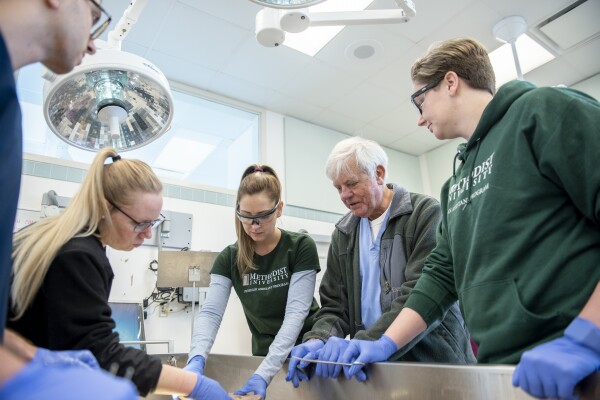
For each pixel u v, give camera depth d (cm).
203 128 371
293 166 385
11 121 47
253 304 149
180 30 285
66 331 78
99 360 79
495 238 83
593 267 71
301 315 135
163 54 308
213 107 365
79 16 63
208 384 93
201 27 283
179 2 261
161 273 249
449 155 461
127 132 158
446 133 105
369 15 144
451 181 111
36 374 24
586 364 56
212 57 313
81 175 277
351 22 145
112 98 141
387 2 272
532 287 75
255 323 152
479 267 86
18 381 24
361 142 148
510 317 77
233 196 341
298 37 296
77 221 88
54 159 271
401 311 110
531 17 290
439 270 111
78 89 136
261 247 150
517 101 86
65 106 140
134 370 81
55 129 145
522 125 81
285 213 367
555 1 277
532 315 73
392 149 473
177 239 300
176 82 341
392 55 318
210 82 343
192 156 388
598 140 68
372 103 380
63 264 80
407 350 115
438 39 305
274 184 143
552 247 75
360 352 98
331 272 161
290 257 146
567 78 358
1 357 27
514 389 63
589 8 283
